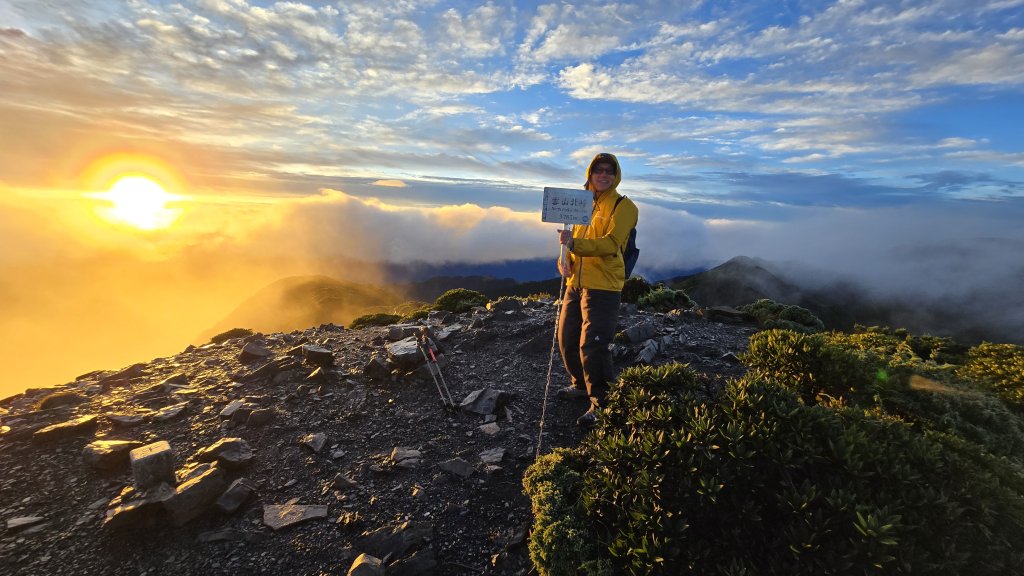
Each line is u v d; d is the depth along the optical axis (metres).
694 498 2.75
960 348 8.93
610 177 4.56
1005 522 2.49
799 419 2.93
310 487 4.05
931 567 2.29
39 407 5.24
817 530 2.45
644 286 12.86
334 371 6.26
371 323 11.77
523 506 3.88
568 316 5.07
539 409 5.43
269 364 6.39
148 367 6.71
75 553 3.25
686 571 2.54
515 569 3.27
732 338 8.39
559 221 4.16
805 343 4.59
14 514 3.57
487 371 6.63
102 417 5.03
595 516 3.06
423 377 6.25
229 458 4.21
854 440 2.85
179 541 3.40
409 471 4.30
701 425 3.01
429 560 3.31
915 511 2.53
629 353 7.12
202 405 5.42
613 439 3.26
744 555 2.56
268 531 3.53
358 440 4.81
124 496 3.62
